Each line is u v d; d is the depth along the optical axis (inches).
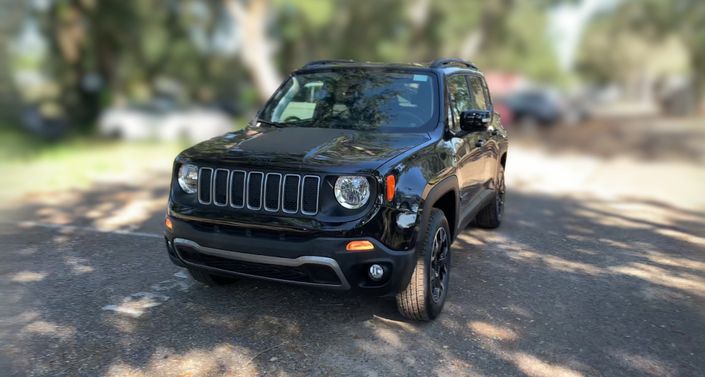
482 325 170.2
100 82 973.8
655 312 182.1
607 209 334.6
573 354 154.0
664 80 2050.9
